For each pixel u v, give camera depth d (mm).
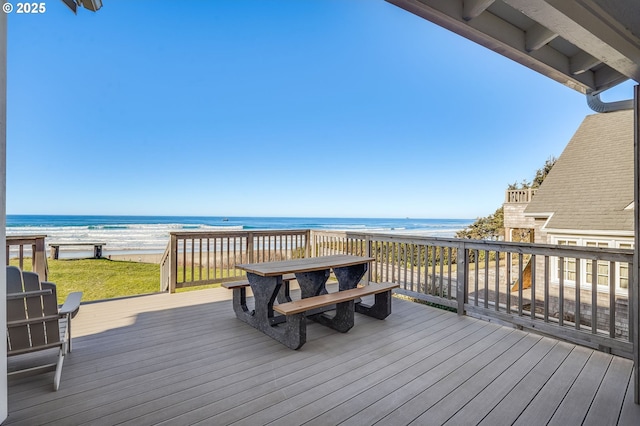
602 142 8805
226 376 2234
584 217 7609
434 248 4047
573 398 2008
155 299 4348
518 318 3203
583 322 7324
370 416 1794
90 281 6820
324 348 2740
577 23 1392
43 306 2029
